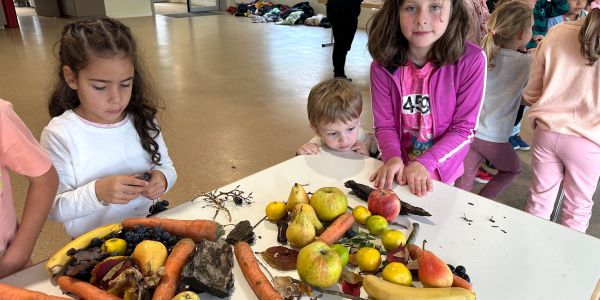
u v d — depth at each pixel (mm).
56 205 1098
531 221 996
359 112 1377
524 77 1907
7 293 713
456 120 1408
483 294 771
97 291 715
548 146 1691
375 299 737
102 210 1217
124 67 1062
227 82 4488
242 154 2900
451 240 923
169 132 3205
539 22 3090
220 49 5988
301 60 5449
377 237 925
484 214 1025
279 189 1130
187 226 883
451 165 1388
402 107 1447
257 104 3859
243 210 1027
